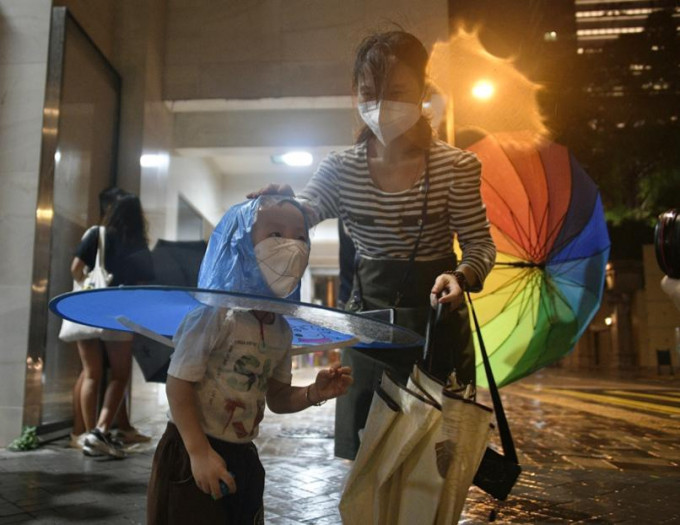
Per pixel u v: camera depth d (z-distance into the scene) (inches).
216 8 292.4
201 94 287.3
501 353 146.5
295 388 71.0
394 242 85.4
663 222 82.1
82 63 224.2
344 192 86.5
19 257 191.2
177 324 67.9
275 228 63.5
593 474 160.2
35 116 197.5
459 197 83.3
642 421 276.2
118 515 116.5
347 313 54.7
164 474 61.1
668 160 770.2
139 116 259.4
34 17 203.2
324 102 288.4
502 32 458.9
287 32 289.1
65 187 211.8
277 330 66.0
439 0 277.1
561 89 748.6
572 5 767.7
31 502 125.2
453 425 55.6
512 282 148.3
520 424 264.4
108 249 177.9
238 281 62.1
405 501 58.1
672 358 994.7
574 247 149.9
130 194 186.5
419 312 83.7
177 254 186.1
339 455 88.5
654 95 760.3
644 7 1122.7
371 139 86.8
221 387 61.2
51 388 204.5
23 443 181.3
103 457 171.0
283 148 295.7
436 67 273.0
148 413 259.4
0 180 194.7
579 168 155.9
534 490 142.8
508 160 155.2
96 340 181.3
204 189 329.7
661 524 116.7
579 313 149.3
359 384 87.0
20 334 188.4
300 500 130.1
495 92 429.4
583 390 507.5
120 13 265.9
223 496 60.3
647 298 1025.5
